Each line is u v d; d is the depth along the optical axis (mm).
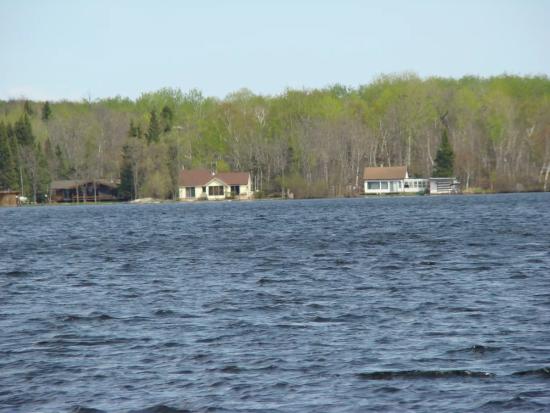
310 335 78000
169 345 75188
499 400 58188
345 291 103875
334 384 62594
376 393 60438
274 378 64250
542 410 56094
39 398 60906
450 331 78062
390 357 69250
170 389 62219
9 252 173875
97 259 153125
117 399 60375
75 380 64875
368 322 83438
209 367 67562
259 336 77938
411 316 85875
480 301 93312
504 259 133000
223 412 57375
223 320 86000
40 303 99938
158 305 96312
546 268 119875
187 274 125500
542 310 86750
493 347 71250
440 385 61812
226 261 142875
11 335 80812
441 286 105750
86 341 77688
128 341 77312
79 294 107000
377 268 126812
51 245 192000
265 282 114125
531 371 64125
